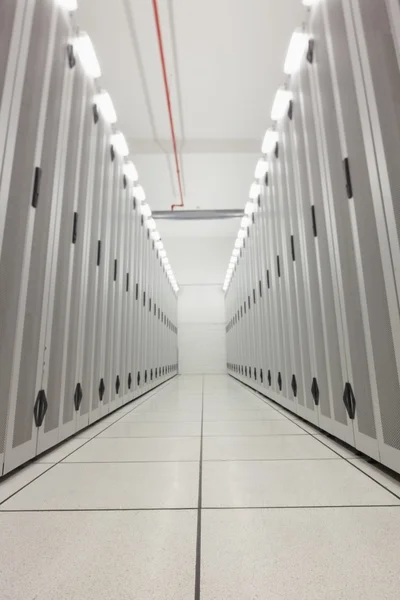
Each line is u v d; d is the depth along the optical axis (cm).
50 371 205
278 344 370
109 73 486
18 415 168
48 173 203
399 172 136
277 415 324
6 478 159
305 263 266
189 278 1084
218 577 85
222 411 354
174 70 484
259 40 445
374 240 157
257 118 583
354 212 177
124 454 199
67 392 232
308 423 282
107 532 108
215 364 1060
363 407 174
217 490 142
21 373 171
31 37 181
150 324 589
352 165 177
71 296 240
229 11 408
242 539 103
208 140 638
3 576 86
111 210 348
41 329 194
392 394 146
